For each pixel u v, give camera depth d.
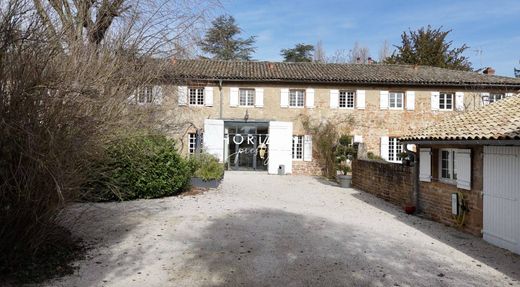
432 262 6.26
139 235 7.43
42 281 5.07
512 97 10.60
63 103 4.95
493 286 5.30
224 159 21.28
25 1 4.74
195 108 21.02
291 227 8.18
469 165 8.54
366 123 21.38
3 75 4.51
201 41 9.84
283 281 5.25
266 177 19.38
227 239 7.19
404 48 33.34
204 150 18.02
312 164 21.31
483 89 21.47
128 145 9.32
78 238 6.96
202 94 21.34
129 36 8.02
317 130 21.12
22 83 4.60
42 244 5.72
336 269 5.72
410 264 6.09
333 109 21.33
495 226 7.61
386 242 7.36
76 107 5.11
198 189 13.45
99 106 5.68
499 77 22.69
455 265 6.17
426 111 21.59
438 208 9.95
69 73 5.14
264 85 21.20
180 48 9.21
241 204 10.87
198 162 14.55
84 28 7.15
